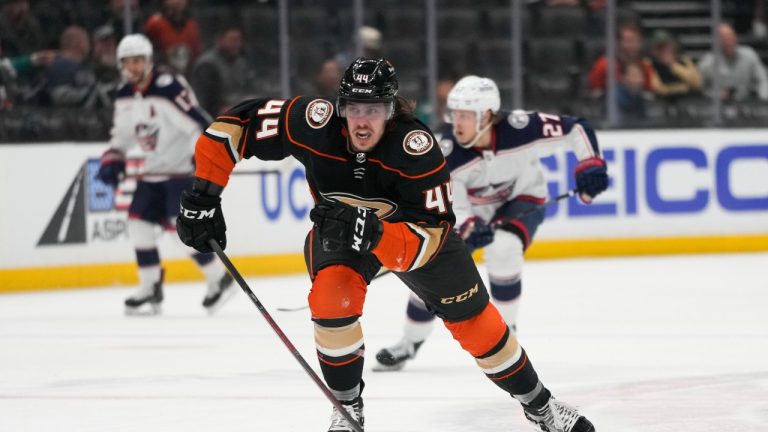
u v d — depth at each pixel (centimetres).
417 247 980
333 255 1034
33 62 2853
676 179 3291
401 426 1254
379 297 2505
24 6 2848
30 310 2411
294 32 3152
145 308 2452
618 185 3256
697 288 2589
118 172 2406
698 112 3375
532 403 1095
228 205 2917
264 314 1056
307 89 3153
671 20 3569
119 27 2938
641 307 2303
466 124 1567
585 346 1844
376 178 1000
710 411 1327
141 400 1430
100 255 2808
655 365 1656
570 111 3341
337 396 1060
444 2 3334
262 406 1377
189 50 3022
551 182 3203
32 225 2733
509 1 3384
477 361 1083
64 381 1584
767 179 3347
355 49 3191
